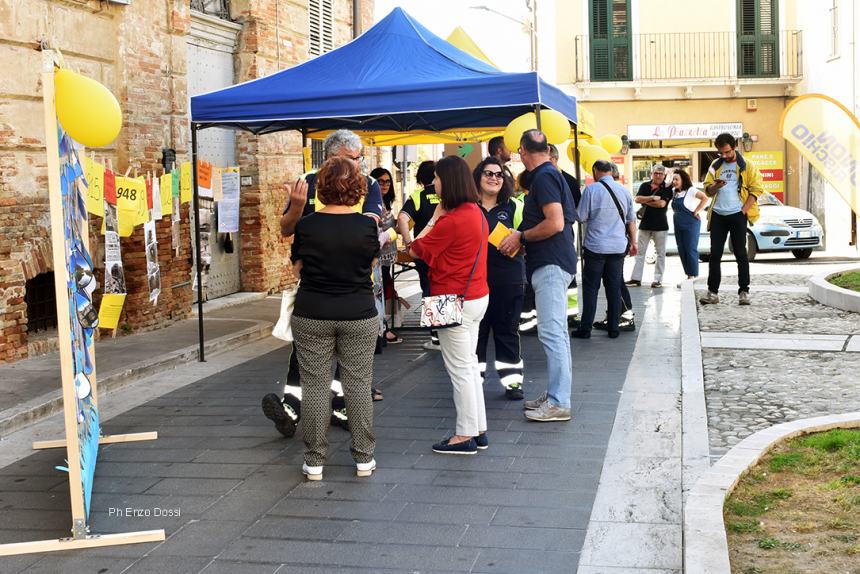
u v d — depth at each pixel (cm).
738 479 529
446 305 587
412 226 918
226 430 691
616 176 1107
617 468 579
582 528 484
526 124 891
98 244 1077
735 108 3112
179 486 564
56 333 1033
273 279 1545
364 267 567
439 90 875
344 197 558
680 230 1489
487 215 766
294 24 1636
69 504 541
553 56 3158
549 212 663
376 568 440
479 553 455
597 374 848
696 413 695
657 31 3116
